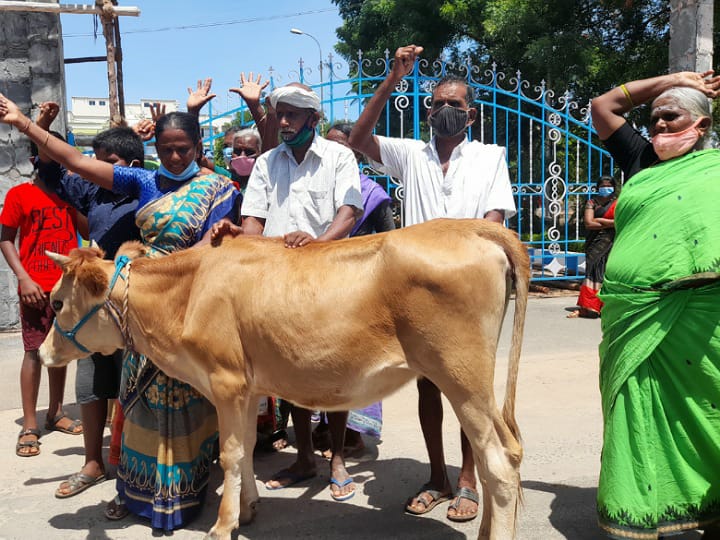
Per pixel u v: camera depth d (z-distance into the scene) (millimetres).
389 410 5309
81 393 3852
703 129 3018
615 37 13961
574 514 3518
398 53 3541
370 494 3828
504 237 2877
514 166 15125
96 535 3359
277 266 3061
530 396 5500
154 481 3385
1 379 5895
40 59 7305
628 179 3166
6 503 3727
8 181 7309
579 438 4574
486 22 13688
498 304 2877
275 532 3396
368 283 2898
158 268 3270
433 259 2795
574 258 11641
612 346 3018
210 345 3111
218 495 3854
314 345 2959
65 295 3393
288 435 4906
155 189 3562
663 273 2861
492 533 2871
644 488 2846
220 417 3174
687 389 2850
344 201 3719
